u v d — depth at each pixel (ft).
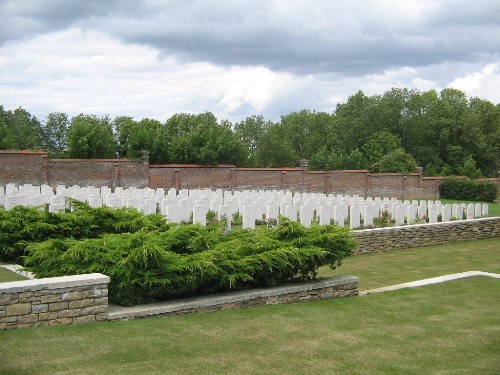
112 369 17.93
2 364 17.92
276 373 18.44
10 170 101.81
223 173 127.44
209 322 24.18
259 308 27.45
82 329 22.00
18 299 21.62
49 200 66.90
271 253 29.53
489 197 148.25
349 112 242.17
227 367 18.74
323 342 22.09
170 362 18.89
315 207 75.46
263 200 76.23
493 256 53.16
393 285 36.24
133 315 24.07
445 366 19.89
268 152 206.28
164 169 120.16
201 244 30.01
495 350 21.94
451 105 247.50
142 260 25.61
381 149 206.18
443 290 33.22
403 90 238.48
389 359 20.40
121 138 155.33
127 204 65.87
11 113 220.64
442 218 71.92
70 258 26.30
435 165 219.82
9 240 37.45
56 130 215.51
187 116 203.92
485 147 229.25
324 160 186.29
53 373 17.35
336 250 32.83
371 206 65.41
